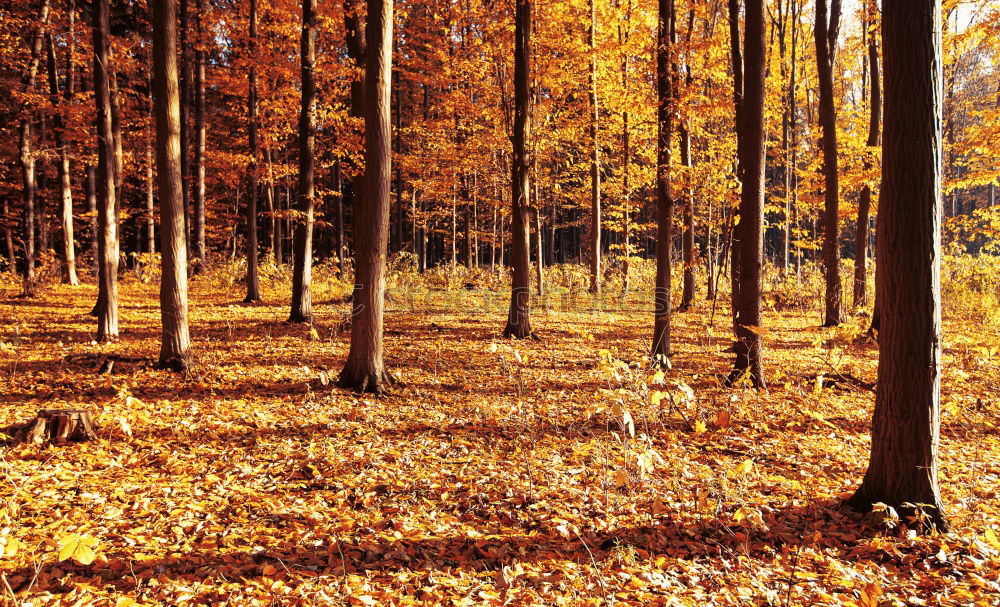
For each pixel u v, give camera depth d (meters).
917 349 4.19
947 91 23.23
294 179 26.48
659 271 10.24
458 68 20.09
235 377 8.59
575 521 4.45
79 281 21.16
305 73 13.70
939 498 4.27
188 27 18.88
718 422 4.72
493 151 22.41
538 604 3.32
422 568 3.71
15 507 3.89
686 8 14.92
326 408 7.29
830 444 6.27
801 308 19.31
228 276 21.56
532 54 17.98
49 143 20.45
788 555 3.93
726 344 13.11
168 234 8.74
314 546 3.91
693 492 4.98
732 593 3.49
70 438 5.60
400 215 25.69
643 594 3.45
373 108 7.86
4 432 5.54
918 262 4.14
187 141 22.92
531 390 8.59
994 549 3.96
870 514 4.31
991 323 13.43
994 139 12.50
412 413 7.27
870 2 14.51
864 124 18.41
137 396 7.43
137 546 3.76
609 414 6.44
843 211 17.05
